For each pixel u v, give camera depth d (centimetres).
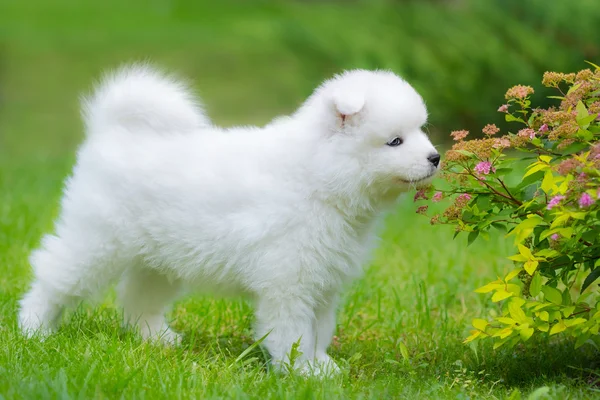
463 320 724
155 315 689
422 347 665
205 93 2158
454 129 1639
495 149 559
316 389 523
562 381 576
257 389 521
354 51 1703
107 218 616
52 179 1240
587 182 498
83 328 654
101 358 552
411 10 1741
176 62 2464
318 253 576
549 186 513
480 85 1598
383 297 778
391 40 1673
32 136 1861
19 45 2647
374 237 615
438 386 544
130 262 632
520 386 586
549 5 1620
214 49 2617
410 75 1611
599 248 558
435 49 1636
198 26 2959
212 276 610
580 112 530
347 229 582
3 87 2231
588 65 1581
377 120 555
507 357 626
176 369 545
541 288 537
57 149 1742
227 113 1973
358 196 572
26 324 643
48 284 641
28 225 970
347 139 564
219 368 571
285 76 2194
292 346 568
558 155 569
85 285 636
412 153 557
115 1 3409
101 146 632
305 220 571
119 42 2709
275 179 577
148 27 2953
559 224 508
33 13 3153
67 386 496
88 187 627
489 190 572
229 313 736
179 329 716
